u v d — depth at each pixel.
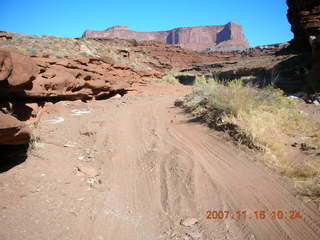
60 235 3.36
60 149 6.27
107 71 22.64
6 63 5.32
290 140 6.73
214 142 6.93
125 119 10.36
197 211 4.14
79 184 4.74
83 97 14.69
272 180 4.91
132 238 3.52
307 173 4.95
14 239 3.13
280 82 20.48
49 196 4.18
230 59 100.06
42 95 10.44
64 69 13.70
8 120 4.38
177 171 5.38
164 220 3.94
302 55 36.28
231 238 3.52
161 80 35.47
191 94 13.54
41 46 23.80
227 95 8.86
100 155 6.27
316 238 3.46
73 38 32.44
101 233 3.55
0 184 4.25
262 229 3.67
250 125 6.98
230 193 4.57
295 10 34.91
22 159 5.16
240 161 5.74
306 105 11.18
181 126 8.86
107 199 4.40
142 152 6.60
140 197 4.57
